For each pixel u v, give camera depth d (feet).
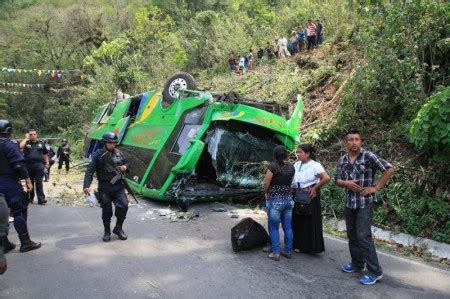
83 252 20.95
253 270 18.40
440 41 26.66
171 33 102.01
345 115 33.58
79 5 127.54
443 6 26.78
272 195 19.60
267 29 86.79
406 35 28.25
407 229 22.36
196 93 32.01
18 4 169.99
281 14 92.48
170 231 24.50
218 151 30.04
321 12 68.08
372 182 16.98
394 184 24.57
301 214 20.12
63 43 130.00
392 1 28.84
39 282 17.30
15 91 128.16
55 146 96.78
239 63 72.18
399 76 28.04
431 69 27.94
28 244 21.27
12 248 21.56
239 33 87.04
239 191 31.07
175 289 16.47
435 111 21.79
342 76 41.42
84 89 103.19
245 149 31.09
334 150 32.81
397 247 21.79
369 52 30.17
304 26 65.16
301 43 64.13
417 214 22.85
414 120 22.76
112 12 127.13
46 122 127.44
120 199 22.77
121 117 43.42
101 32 122.42
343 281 17.19
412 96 27.35
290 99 45.29
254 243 21.04
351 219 17.61
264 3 107.55
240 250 20.81
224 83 63.41
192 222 26.50
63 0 165.17
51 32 132.77
